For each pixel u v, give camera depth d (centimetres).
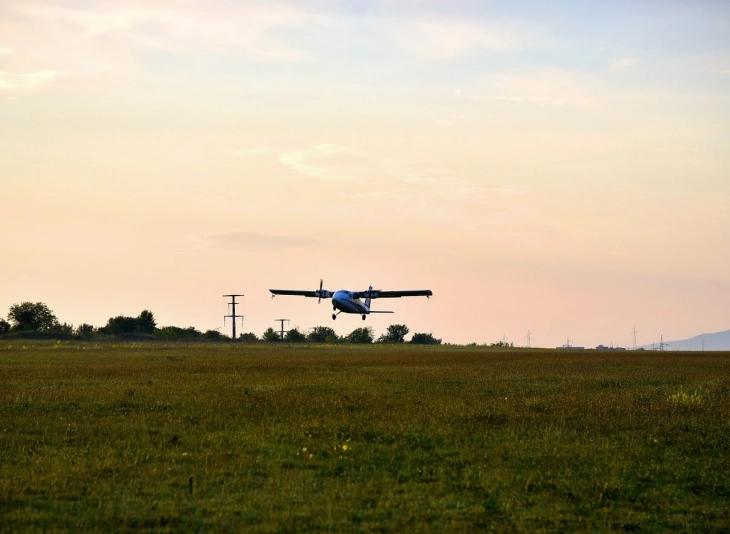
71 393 3152
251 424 2388
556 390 3594
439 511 1509
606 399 3158
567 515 1509
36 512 1441
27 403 2811
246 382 3831
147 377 4128
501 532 1397
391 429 2314
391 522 1433
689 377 4509
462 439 2200
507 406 2881
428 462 1920
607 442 2177
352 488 1659
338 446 2064
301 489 1641
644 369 5372
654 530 1444
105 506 1489
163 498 1558
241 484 1669
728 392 3553
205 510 1477
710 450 2123
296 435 2206
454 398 3159
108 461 1827
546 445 2122
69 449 1972
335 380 4047
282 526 1390
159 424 2381
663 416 2672
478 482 1730
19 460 1838
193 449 2009
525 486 1700
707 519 1515
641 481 1784
